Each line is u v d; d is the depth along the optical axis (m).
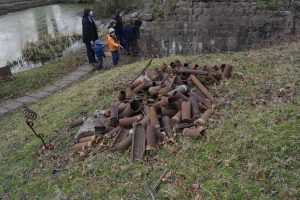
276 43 10.27
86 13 13.05
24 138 7.26
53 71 13.97
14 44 21.23
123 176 4.99
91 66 13.76
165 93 6.35
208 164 4.68
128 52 14.35
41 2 32.72
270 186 4.06
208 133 5.25
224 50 11.62
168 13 11.84
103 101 7.64
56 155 6.09
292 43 9.09
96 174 5.21
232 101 6.02
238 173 4.38
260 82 6.52
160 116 5.82
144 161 5.12
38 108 9.12
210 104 6.05
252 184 4.16
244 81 6.72
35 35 22.83
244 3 10.91
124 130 5.88
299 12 10.46
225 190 4.20
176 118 5.63
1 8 30.38
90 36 13.29
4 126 8.89
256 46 10.83
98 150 5.71
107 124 6.09
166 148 5.22
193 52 12.05
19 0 31.95
